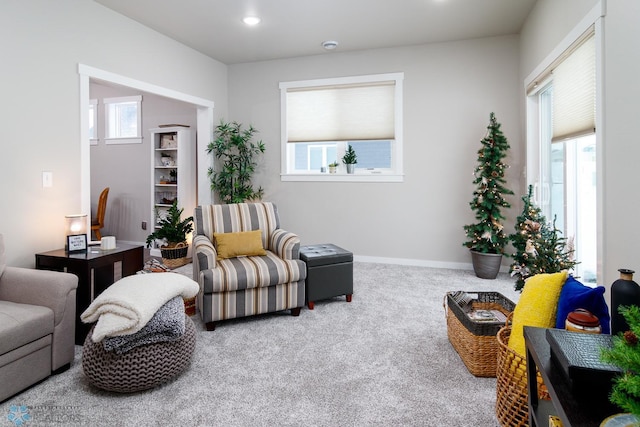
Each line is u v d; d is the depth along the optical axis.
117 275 3.08
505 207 4.10
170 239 4.66
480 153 4.12
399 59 4.63
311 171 5.31
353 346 2.43
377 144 5.33
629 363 0.81
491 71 4.33
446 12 3.69
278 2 3.46
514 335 1.66
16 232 2.71
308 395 1.87
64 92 3.04
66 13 3.06
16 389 1.83
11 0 2.65
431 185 4.61
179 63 4.43
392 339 2.54
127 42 3.69
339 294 3.24
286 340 2.53
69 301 2.13
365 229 4.88
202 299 2.67
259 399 1.84
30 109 2.78
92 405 1.78
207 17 3.75
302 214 5.13
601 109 2.16
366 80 4.74
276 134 5.19
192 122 5.66
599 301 1.45
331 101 4.94
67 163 3.05
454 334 2.37
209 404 1.79
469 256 4.52
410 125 4.64
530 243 2.79
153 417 1.69
